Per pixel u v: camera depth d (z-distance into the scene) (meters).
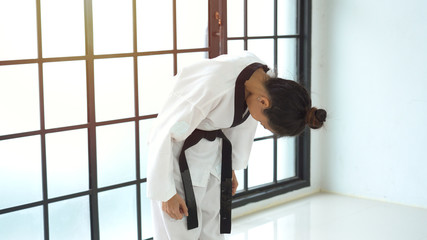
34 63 2.71
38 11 2.70
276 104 2.16
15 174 2.73
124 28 3.05
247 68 2.24
